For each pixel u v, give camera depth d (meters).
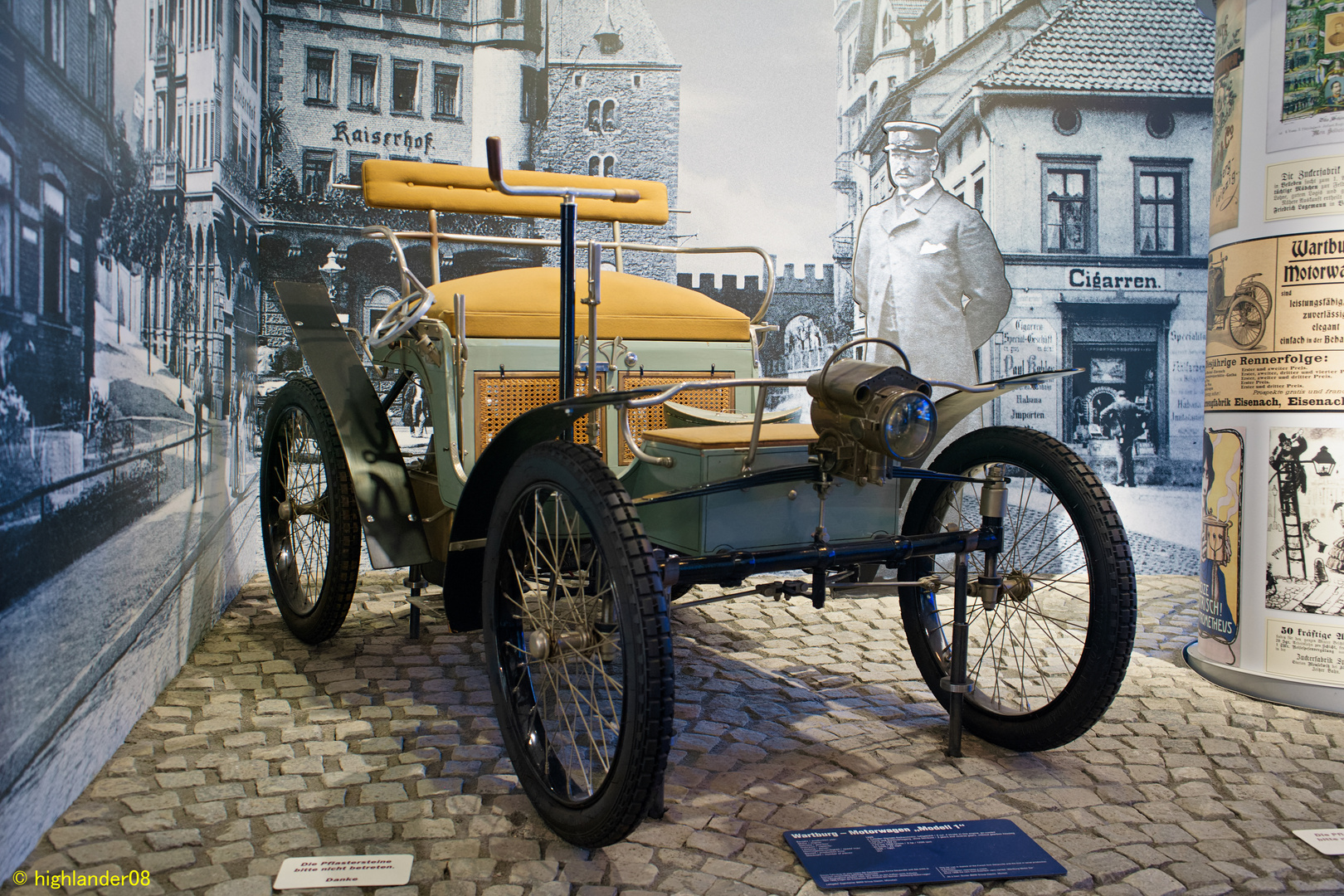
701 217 5.63
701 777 2.31
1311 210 2.86
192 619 3.24
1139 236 5.48
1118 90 5.42
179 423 3.03
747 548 2.09
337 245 5.42
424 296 2.42
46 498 1.91
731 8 5.52
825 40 5.52
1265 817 2.12
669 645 1.69
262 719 2.64
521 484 2.04
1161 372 5.50
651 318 2.82
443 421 2.71
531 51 5.54
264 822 2.02
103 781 2.21
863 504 2.26
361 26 5.37
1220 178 3.15
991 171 5.43
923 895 1.76
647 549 1.73
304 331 3.13
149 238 2.71
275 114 5.27
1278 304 2.93
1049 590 4.54
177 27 3.12
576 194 2.23
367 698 2.84
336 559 3.12
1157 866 1.88
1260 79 2.96
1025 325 5.45
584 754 2.36
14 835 1.77
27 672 1.82
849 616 3.99
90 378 2.17
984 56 5.40
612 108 5.58
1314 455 2.88
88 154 2.19
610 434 2.77
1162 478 5.50
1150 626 3.97
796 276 5.64
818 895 1.76
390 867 1.82
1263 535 2.98
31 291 1.83
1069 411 5.48
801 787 2.26
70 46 2.08
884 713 2.80
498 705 2.14
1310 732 2.67
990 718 2.52
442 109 5.54
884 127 5.25
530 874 1.82
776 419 2.47
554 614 2.02
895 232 5.29
